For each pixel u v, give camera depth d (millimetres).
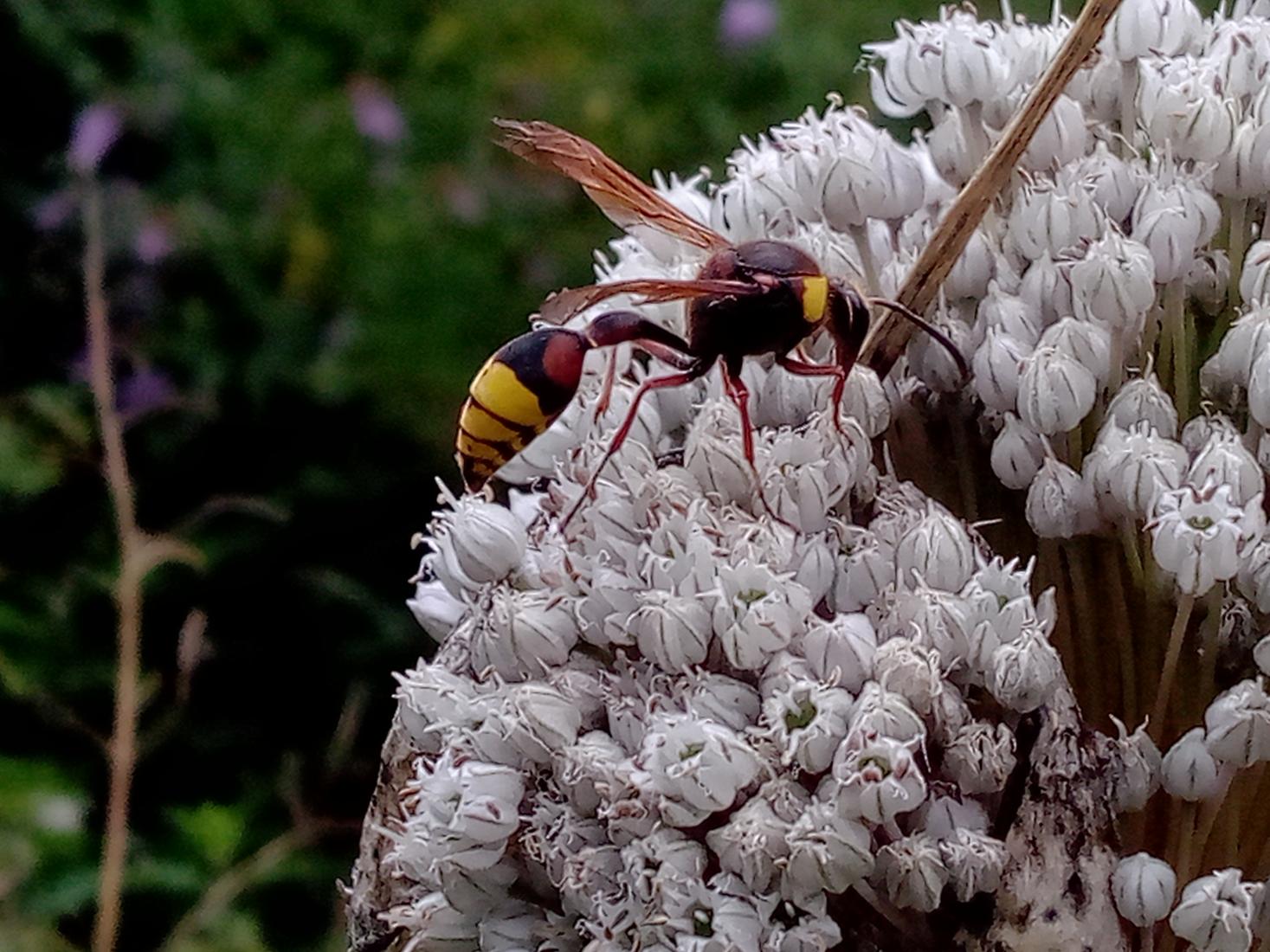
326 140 182
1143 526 64
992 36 77
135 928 131
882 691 56
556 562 66
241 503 127
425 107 187
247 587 160
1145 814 64
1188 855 62
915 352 71
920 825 58
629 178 78
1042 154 73
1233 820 63
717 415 69
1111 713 67
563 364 71
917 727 56
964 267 72
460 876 65
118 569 149
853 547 64
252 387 166
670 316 80
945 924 59
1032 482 67
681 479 67
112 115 167
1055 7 78
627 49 195
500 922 65
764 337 70
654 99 191
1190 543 59
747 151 85
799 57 184
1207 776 60
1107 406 68
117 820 106
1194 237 67
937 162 76
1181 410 68
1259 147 68
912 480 73
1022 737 59
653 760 57
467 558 67
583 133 186
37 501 161
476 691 67
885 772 55
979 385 68
